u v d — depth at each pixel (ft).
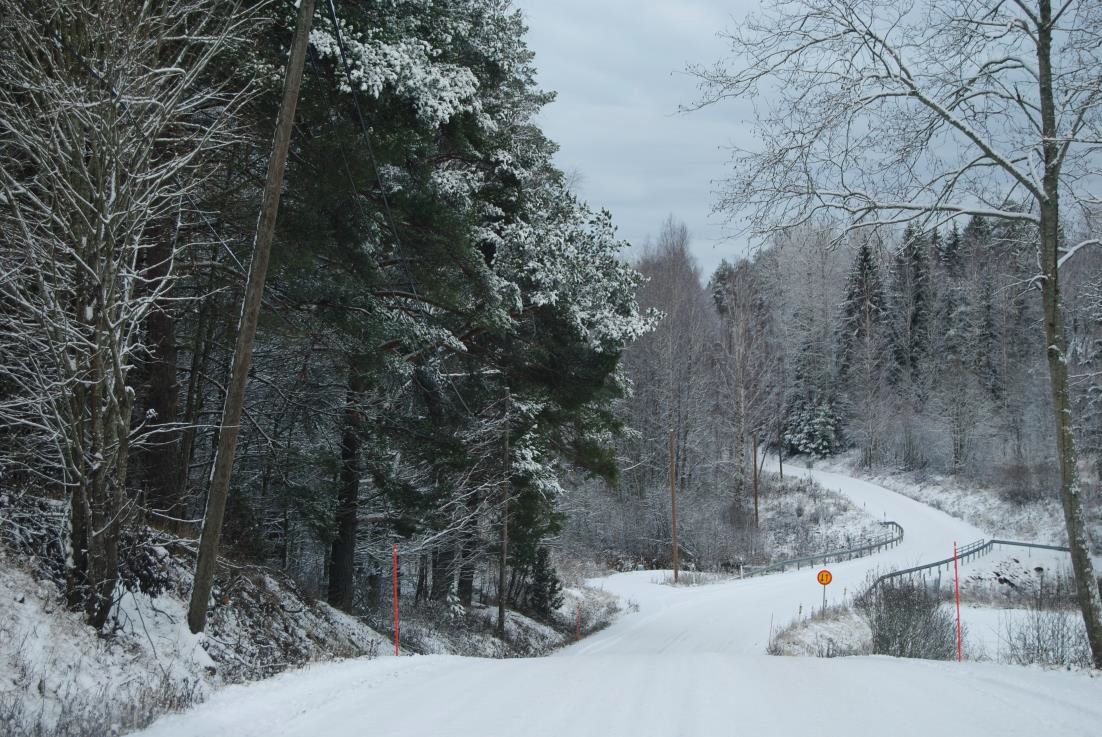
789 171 37.50
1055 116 36.91
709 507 205.05
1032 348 176.96
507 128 74.02
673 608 120.57
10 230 30.94
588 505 183.11
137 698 26.89
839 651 75.10
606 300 75.46
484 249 68.08
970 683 31.73
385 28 49.65
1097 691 29.96
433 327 60.95
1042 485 199.52
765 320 232.53
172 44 38.52
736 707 26.48
